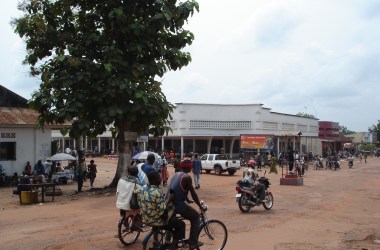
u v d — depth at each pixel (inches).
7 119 1032.8
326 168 1860.2
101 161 2079.2
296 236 409.1
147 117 793.6
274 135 2010.3
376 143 5487.2
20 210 602.2
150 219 284.2
